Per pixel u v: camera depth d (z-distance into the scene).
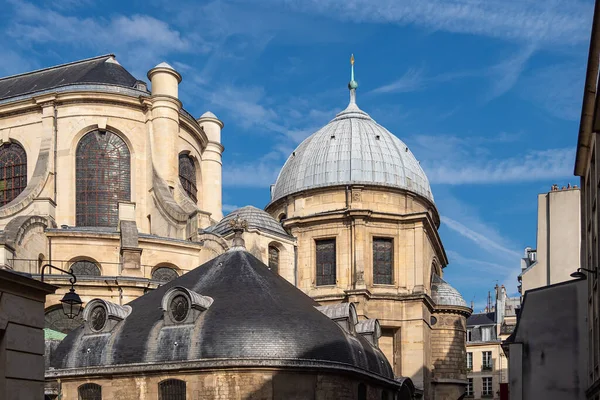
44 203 54.81
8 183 61.72
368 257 65.62
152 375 37.56
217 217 71.06
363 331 46.41
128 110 61.62
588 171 31.88
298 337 37.88
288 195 70.19
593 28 24.61
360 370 39.47
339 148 70.38
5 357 22.27
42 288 23.61
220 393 36.31
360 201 67.31
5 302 22.39
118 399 37.91
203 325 37.84
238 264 43.31
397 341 65.00
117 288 48.12
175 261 53.22
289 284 44.72
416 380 63.59
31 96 61.06
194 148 67.38
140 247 51.81
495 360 99.25
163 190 59.47
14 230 49.16
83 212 59.94
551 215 46.03
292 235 67.56
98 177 60.47
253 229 60.06
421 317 64.62
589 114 28.14
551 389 34.66
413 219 66.44
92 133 61.06
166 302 38.75
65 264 51.56
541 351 35.09
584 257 34.97
